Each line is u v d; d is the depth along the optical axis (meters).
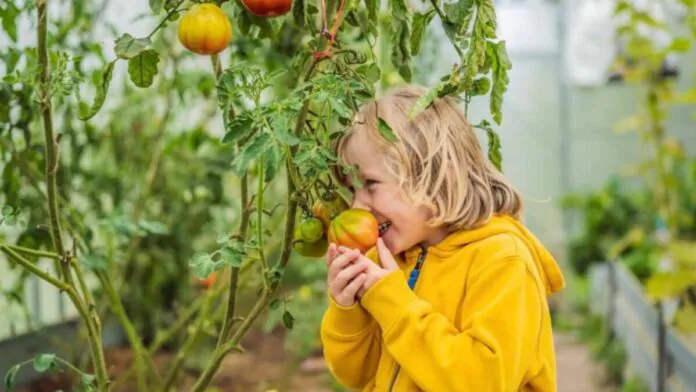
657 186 5.11
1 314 3.43
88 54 2.74
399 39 1.80
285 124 1.41
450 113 1.67
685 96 4.45
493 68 1.62
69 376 3.26
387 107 1.64
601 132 7.79
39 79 1.72
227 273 2.53
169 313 4.17
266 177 1.43
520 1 7.68
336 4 1.66
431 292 1.65
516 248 1.61
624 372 4.66
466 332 1.54
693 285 4.09
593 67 7.54
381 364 1.71
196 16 1.52
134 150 3.52
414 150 1.60
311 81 1.46
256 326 4.92
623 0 4.32
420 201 1.58
